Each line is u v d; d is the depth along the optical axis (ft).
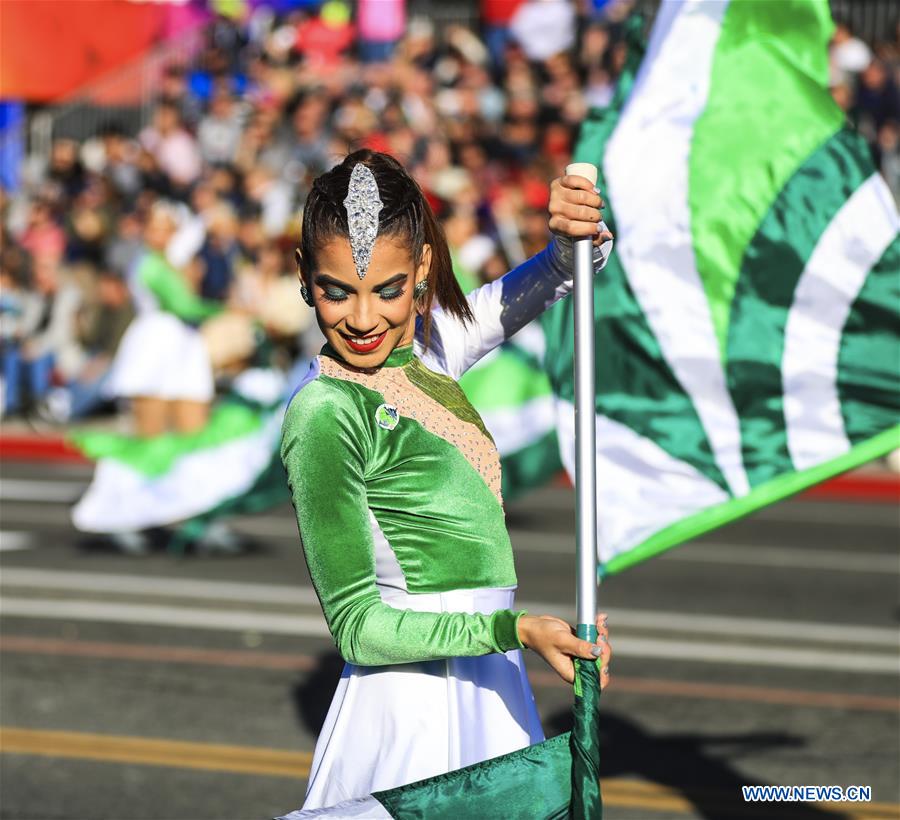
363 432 29.60
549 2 181.06
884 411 40.55
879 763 62.28
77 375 164.76
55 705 68.95
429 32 194.18
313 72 189.26
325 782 30.76
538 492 140.05
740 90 41.68
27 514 121.49
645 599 93.45
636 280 41.88
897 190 157.99
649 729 66.74
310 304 30.66
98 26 184.24
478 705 30.71
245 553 105.40
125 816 55.67
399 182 29.43
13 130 186.91
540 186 157.79
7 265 168.55
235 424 102.01
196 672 74.79
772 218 41.09
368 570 29.01
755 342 41.16
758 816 56.29
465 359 34.22
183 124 186.60
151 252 105.29
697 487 41.27
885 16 172.45
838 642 82.99
